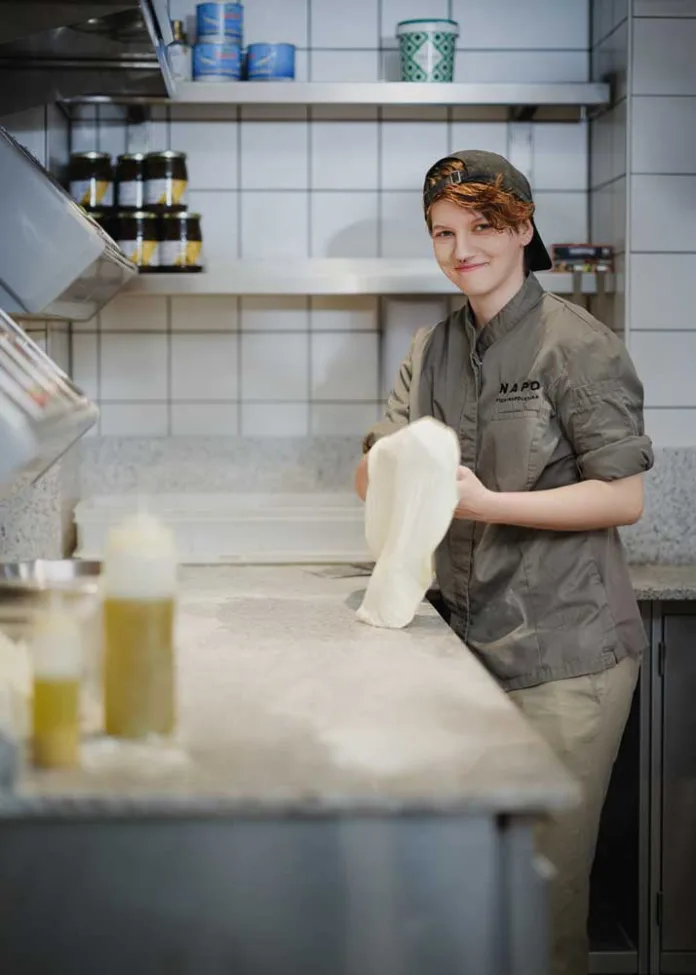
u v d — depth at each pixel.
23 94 2.42
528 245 2.16
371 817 1.12
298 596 2.07
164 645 1.25
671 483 2.87
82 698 1.41
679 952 2.66
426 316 3.02
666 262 2.83
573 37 3.08
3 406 1.33
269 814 1.10
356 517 2.75
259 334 3.13
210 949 1.12
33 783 1.12
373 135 3.09
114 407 3.13
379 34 3.06
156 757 1.20
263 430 3.15
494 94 2.83
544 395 2.04
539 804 1.10
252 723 1.32
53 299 1.92
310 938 1.12
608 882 2.79
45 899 1.11
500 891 1.13
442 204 2.04
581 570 2.04
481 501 1.91
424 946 1.13
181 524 2.73
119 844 1.11
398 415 2.33
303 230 3.11
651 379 2.85
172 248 2.78
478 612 2.12
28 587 1.97
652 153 2.80
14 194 1.87
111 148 3.05
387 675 1.54
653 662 2.62
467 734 1.28
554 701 2.03
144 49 2.20
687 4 2.78
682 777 2.64
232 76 2.85
